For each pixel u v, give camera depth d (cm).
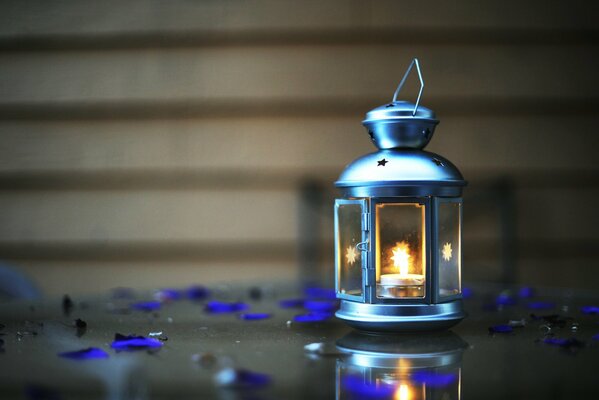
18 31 280
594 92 275
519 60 275
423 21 274
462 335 106
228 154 279
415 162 99
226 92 278
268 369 84
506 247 270
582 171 276
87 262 281
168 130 280
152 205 281
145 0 279
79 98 280
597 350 95
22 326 119
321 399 71
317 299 158
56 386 77
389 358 90
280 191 279
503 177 275
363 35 275
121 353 95
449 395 72
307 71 276
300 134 277
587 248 276
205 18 278
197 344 101
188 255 281
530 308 142
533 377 80
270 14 276
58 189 282
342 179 102
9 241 281
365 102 275
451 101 275
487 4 274
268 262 279
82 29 280
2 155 281
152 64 279
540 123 276
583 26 274
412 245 100
